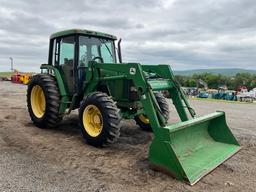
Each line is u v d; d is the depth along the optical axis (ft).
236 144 18.35
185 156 15.49
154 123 15.20
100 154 17.12
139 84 16.55
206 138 18.47
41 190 12.18
